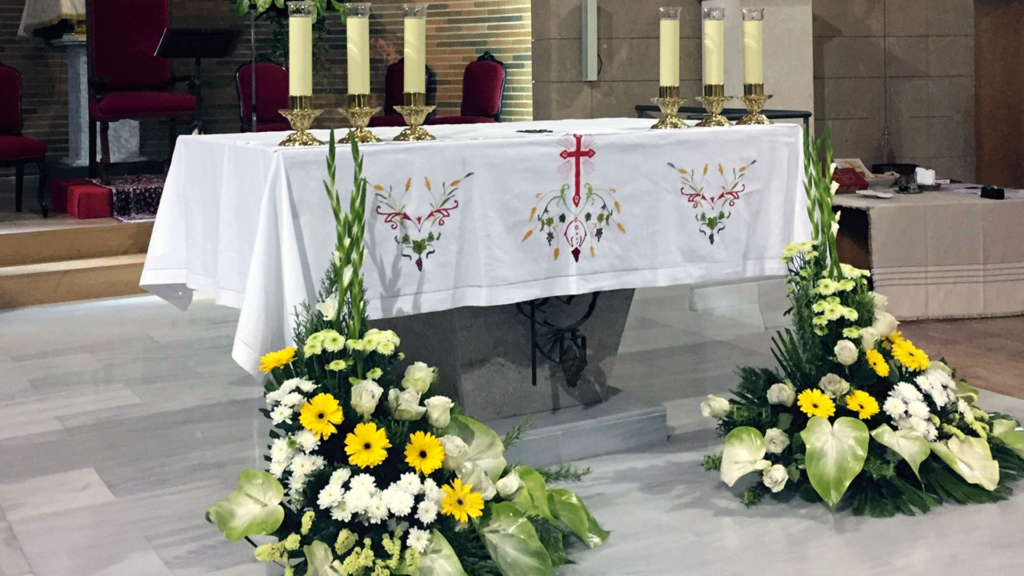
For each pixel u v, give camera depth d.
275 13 7.38
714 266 2.93
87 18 6.55
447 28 7.78
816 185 2.88
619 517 2.60
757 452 2.67
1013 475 2.78
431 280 2.55
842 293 2.80
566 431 3.01
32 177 7.90
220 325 4.96
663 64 3.04
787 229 3.01
